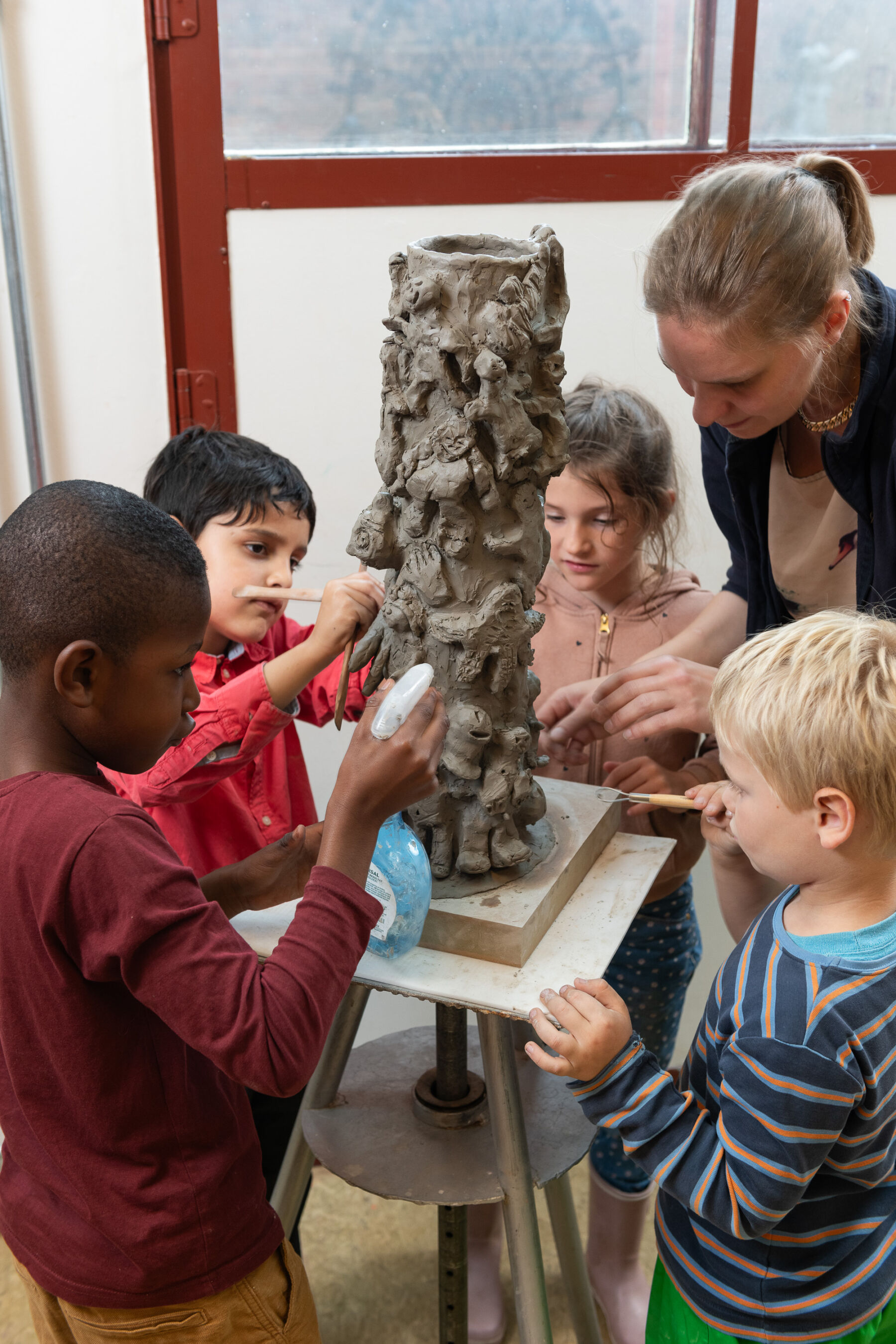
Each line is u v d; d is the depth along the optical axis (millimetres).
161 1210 750
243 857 1203
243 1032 669
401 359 850
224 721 987
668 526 1358
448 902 881
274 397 1489
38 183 1364
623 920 921
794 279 873
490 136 1422
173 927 678
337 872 750
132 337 1440
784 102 1420
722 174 938
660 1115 798
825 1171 809
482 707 887
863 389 984
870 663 761
